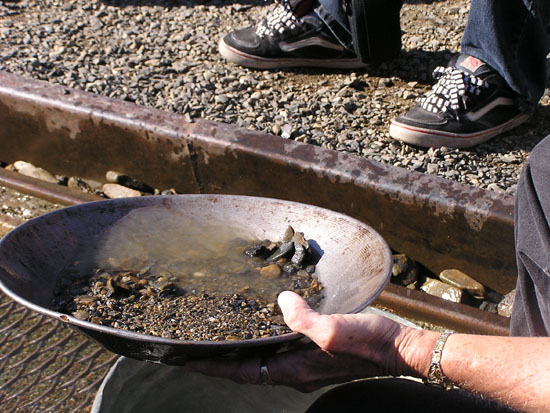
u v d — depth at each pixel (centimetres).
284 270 122
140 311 115
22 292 111
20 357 135
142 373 118
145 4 227
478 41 167
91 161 179
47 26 214
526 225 105
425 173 160
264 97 183
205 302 117
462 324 143
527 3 159
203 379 122
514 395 99
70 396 129
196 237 126
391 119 177
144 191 175
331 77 193
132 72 193
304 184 160
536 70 169
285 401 124
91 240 122
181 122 169
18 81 182
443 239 153
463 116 166
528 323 108
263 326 113
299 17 190
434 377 102
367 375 108
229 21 217
